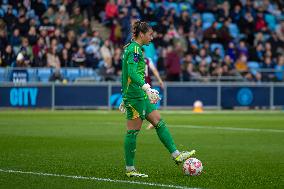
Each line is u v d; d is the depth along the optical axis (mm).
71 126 49906
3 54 72500
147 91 23953
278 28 94500
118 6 84125
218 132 45625
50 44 74625
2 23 73562
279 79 83875
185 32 86000
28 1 78000
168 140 25078
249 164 28516
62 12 79625
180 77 78250
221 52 86875
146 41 24750
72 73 74875
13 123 52375
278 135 43531
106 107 74125
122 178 23906
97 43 77938
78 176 24297
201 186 22078
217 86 77812
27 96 72188
